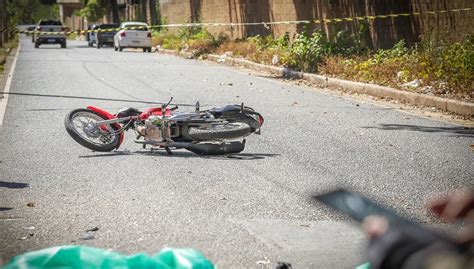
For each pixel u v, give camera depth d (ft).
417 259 4.52
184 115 34.76
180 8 180.24
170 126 34.55
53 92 63.00
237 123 34.58
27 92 62.85
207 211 23.82
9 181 28.76
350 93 65.72
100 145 35.32
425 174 30.60
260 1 124.47
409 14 73.97
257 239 20.45
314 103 57.06
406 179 29.55
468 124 46.47
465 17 70.08
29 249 19.45
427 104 55.31
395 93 59.82
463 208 4.92
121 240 20.39
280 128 43.65
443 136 41.01
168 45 153.58
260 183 28.40
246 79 79.61
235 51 113.50
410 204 25.21
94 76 80.74
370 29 85.76
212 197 25.91
